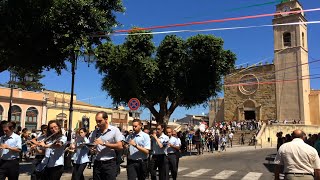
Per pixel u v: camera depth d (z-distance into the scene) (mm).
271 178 13727
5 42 13242
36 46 13656
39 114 43344
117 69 23125
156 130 10953
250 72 58344
